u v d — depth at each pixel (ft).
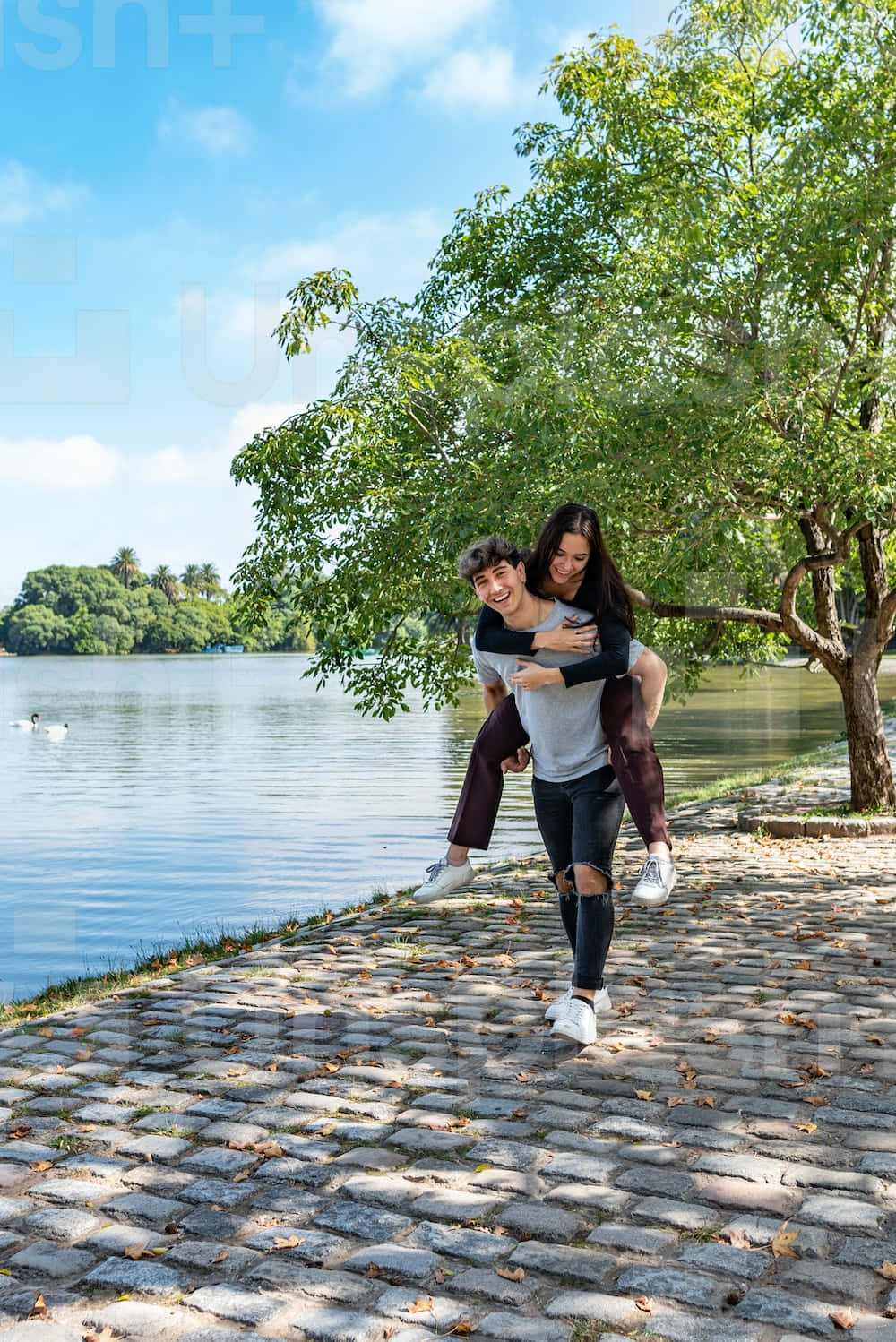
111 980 18.02
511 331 13.65
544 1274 8.00
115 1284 8.01
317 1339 7.30
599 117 20.85
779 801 35.14
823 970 14.75
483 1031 13.61
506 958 17.66
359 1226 8.72
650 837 9.04
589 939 11.89
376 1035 13.69
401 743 82.53
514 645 9.52
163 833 39.06
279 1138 10.48
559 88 22.98
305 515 21.50
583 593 9.30
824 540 21.15
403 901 24.07
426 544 19.80
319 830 40.83
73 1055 13.26
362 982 16.47
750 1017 8.34
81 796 50.19
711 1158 9.50
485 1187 9.30
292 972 17.25
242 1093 11.73
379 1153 10.06
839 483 17.95
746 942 17.25
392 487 19.95
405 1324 7.43
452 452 17.06
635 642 9.00
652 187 17.19
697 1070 7.95
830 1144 9.50
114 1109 11.39
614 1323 7.34
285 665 281.33
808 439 15.53
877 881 22.84
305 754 74.54
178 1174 9.77
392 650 27.99
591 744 11.32
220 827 41.14
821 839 28.89
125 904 26.23
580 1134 10.23
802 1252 8.01
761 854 27.04
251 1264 8.23
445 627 26.96
